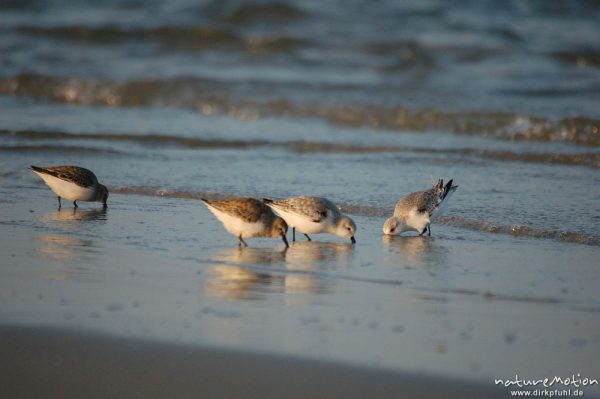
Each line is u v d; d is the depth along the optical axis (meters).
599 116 21.42
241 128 22.31
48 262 11.41
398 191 15.80
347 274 11.11
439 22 34.16
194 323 9.18
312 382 7.91
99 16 35.62
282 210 12.78
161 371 8.12
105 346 8.59
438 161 18.33
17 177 16.97
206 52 31.59
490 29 32.62
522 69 28.08
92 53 31.30
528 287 10.52
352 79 27.33
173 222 13.84
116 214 14.33
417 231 13.47
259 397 7.70
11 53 30.70
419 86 25.88
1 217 13.98
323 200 12.86
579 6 35.97
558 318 9.41
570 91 24.77
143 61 30.27
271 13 35.09
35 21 34.62
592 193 15.48
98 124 22.53
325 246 12.69
